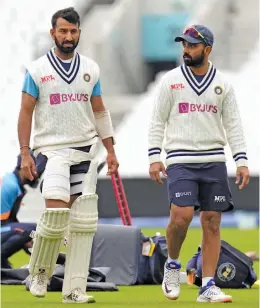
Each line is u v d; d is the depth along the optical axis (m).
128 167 100.56
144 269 38.41
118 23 129.88
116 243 38.31
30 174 29.22
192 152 30.44
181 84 30.55
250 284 36.53
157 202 94.38
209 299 30.94
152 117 31.00
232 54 121.44
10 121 113.06
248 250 59.31
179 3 133.88
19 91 116.25
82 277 30.00
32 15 122.12
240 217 92.38
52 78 29.19
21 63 118.88
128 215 40.12
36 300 31.91
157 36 132.75
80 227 29.41
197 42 30.25
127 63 130.50
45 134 29.42
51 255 29.56
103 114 30.22
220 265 36.16
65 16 29.00
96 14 130.88
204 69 30.67
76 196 29.59
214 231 30.91
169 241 30.84
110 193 91.12
